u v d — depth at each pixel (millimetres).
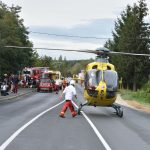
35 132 17547
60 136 16562
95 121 23484
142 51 81562
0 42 51750
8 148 13281
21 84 75750
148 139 16609
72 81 25578
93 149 13547
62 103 38875
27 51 69562
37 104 36625
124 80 82312
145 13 82750
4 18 62406
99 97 27938
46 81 64625
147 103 43688
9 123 20812
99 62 29531
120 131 19062
